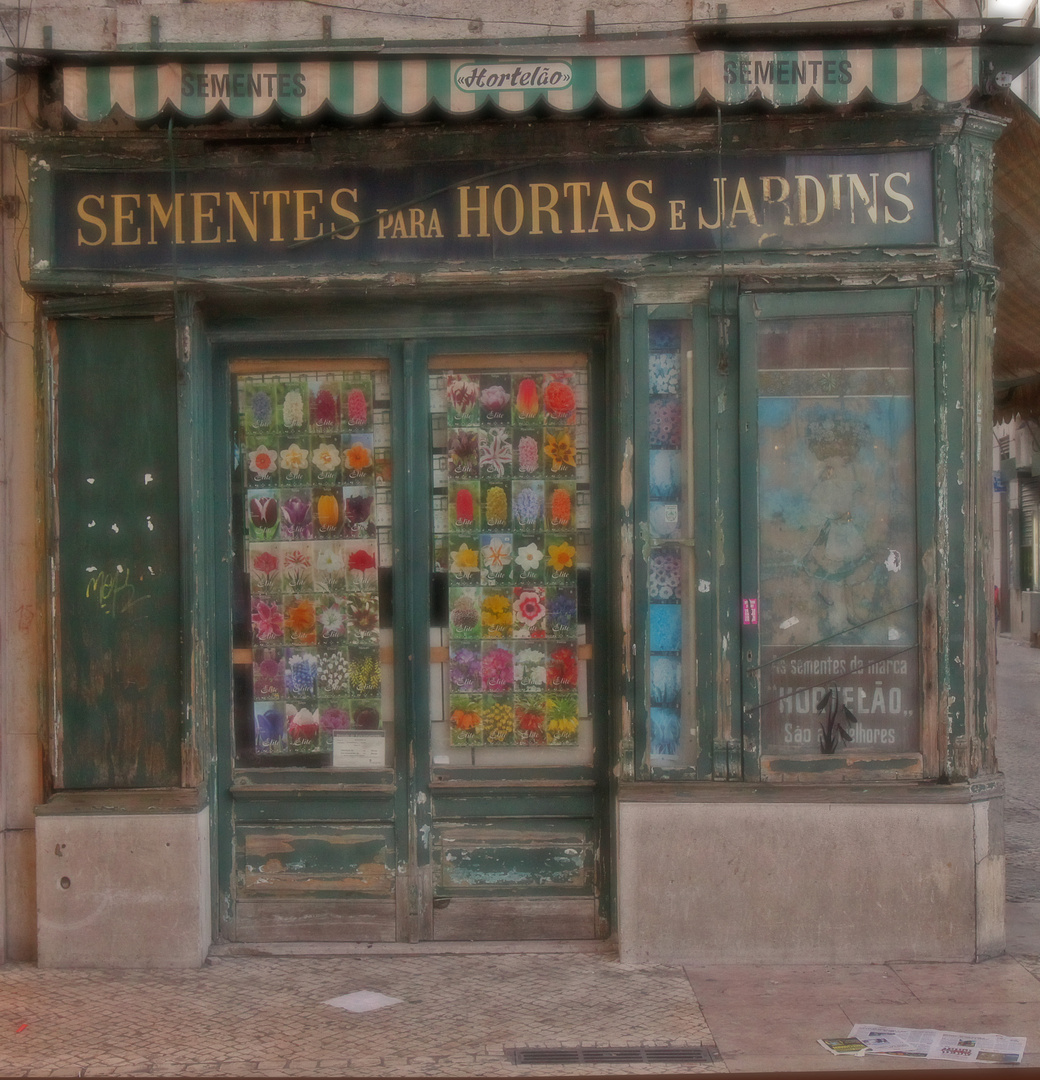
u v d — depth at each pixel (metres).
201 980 5.42
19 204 5.74
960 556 5.57
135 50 5.68
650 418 5.68
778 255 5.58
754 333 5.61
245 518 6.00
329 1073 4.42
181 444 5.66
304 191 5.67
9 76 5.71
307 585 5.98
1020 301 7.04
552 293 5.77
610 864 5.86
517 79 5.31
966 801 5.51
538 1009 5.02
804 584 5.63
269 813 5.92
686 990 5.21
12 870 5.74
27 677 5.76
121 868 5.61
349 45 5.65
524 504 5.95
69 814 5.62
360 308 5.89
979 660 5.62
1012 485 25.55
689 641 5.64
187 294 5.67
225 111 5.32
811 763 5.57
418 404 5.93
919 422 5.58
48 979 5.45
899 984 5.26
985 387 5.64
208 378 5.95
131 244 5.68
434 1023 4.89
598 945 5.79
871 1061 4.46
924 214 5.56
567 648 5.94
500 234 5.64
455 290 5.69
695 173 5.60
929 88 5.24
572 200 5.62
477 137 5.62
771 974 5.40
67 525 5.70
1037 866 7.31
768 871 5.54
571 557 5.95
